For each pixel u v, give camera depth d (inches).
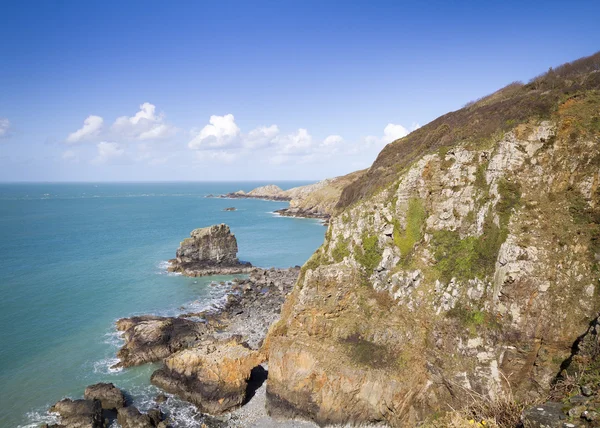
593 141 1152.8
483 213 1262.3
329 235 1722.4
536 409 446.0
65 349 1737.2
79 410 1286.9
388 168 2012.8
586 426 391.2
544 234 1099.3
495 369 1050.7
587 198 1104.8
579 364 655.1
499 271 1104.8
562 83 1478.8
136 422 1263.5
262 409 1403.8
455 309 1171.9
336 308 1414.9
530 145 1246.3
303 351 1364.4
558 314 1003.3
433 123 2274.9
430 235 1391.5
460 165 1409.9
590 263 1018.1
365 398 1238.9
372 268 1454.2
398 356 1234.6
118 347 1774.1
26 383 1470.2
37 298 2333.9
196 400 1407.5
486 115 1573.6
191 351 1517.0
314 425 1310.3
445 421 559.2
